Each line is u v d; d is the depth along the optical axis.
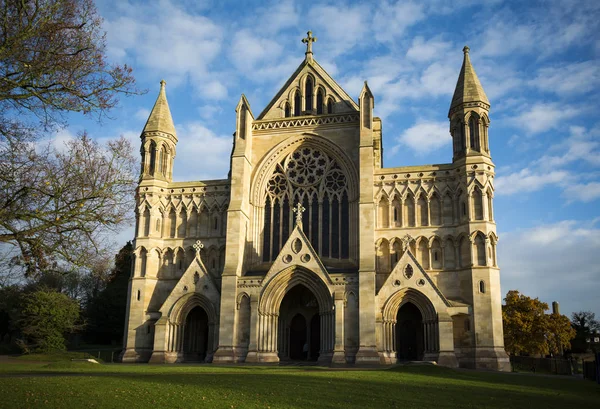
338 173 77.88
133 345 74.38
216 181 80.50
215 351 70.12
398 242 73.25
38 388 30.91
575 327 148.75
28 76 25.59
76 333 117.94
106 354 93.56
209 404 27.89
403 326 72.00
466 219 70.62
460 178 72.50
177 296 73.75
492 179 72.19
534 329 109.00
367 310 66.69
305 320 74.44
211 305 73.00
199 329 77.06
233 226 74.06
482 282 68.00
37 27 25.45
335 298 67.81
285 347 72.81
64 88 26.36
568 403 32.72
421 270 68.00
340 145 77.88
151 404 27.53
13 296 107.75
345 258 74.69
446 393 34.75
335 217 76.31
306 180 78.44
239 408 27.19
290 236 71.44
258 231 77.56
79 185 28.34
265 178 79.31
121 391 30.86
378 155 85.88
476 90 74.75
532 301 111.44
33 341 103.31
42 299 95.81
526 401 32.66
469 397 33.41
